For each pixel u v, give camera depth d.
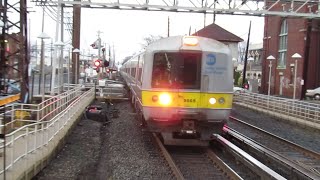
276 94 53.09
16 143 10.69
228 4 27.92
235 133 17.27
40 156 10.58
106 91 33.84
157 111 13.33
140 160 12.45
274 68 54.16
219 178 10.63
